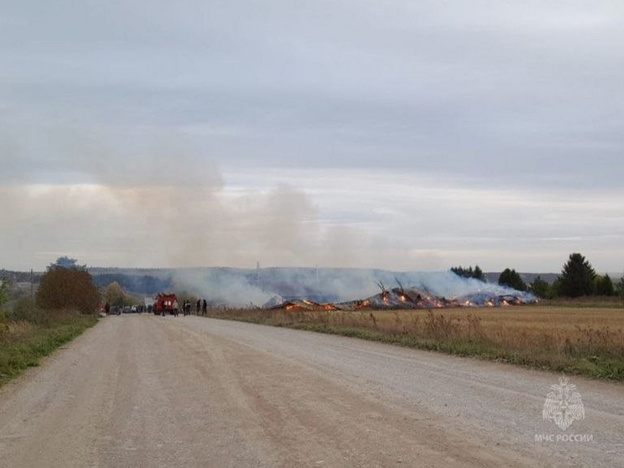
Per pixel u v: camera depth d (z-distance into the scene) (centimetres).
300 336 3219
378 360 2031
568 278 11531
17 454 923
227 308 8419
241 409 1214
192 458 875
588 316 5672
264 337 3152
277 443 938
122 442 983
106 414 1212
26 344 2525
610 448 877
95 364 2078
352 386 1466
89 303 8669
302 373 1708
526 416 1105
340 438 956
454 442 919
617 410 1158
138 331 3881
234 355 2212
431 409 1176
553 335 2328
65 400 1383
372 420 1082
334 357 2131
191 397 1373
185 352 2380
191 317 6975
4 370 1875
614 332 2428
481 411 1153
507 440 927
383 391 1391
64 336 3312
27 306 5053
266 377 1636
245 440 966
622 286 11075
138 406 1284
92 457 897
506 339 2261
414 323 3161
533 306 9594
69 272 8431
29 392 1513
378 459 834
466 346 2253
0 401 1396
